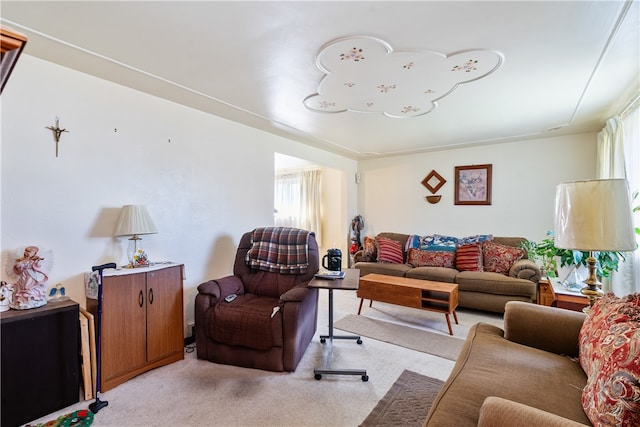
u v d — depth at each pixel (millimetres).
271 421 1746
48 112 2066
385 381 2154
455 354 2566
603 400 953
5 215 1904
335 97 2666
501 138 4117
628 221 1564
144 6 1475
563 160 4008
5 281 1889
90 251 2268
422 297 3156
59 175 2119
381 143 4410
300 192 6480
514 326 1759
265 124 3480
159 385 2107
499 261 3824
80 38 1764
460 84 2387
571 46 1834
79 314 1995
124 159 2463
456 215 4785
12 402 1688
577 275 2809
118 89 2422
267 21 1595
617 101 2729
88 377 1959
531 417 889
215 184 3178
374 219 5602
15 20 1583
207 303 2479
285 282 2828
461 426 1068
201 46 1845
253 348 2318
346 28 1658
